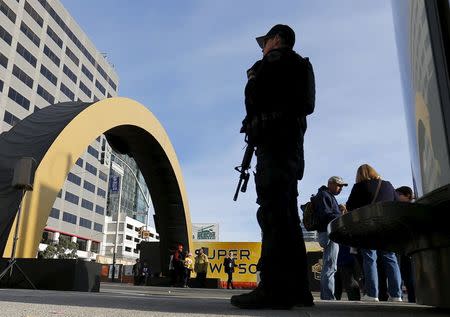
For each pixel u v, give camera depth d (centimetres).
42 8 6544
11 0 5784
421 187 248
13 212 1042
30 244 1091
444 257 216
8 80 5691
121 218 11925
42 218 1158
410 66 265
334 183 598
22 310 178
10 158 1180
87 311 183
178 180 2252
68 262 687
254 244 2617
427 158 238
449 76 215
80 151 1411
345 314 211
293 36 279
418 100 251
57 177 1248
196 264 1938
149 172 2230
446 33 222
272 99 258
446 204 214
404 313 234
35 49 6338
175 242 2320
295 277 274
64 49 7194
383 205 223
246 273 2597
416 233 238
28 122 1373
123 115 1777
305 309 254
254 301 238
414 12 255
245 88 269
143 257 2558
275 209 250
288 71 261
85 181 8006
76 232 7581
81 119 1439
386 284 628
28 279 687
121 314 174
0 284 700
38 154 1207
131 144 2066
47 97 6650
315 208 592
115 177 6725
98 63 8556
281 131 255
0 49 5550
